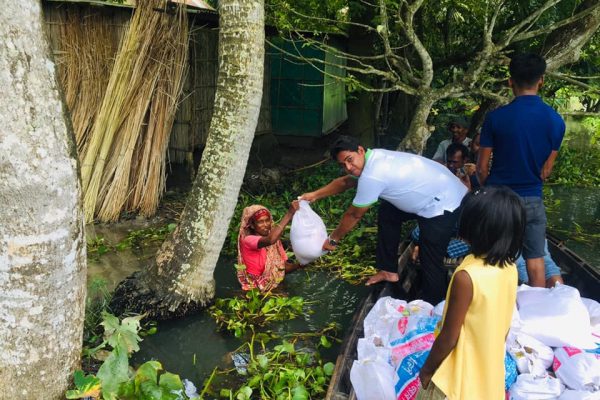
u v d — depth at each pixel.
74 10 6.62
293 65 10.53
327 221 6.95
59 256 2.79
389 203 4.41
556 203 8.67
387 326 3.41
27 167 2.57
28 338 2.79
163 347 4.16
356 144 3.95
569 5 7.59
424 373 2.40
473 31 9.78
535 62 3.73
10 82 2.48
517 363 2.99
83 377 2.92
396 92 11.48
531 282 4.04
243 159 4.41
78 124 6.69
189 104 7.91
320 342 4.18
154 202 7.05
